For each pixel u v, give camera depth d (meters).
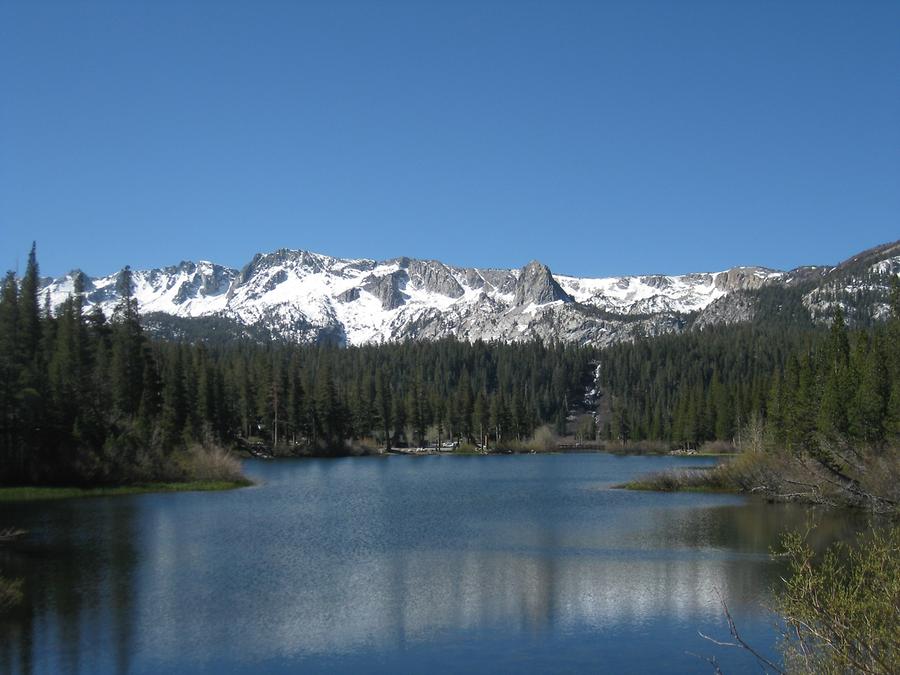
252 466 134.88
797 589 15.07
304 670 25.89
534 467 135.50
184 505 71.56
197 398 134.50
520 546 48.56
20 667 26.08
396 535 53.41
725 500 72.12
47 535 52.44
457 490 88.81
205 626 30.77
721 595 34.91
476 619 31.83
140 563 43.03
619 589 36.50
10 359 88.38
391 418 194.00
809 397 72.75
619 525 57.12
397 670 25.78
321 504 73.19
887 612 13.12
